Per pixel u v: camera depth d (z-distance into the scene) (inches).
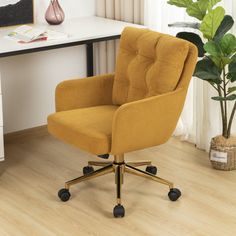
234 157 201.5
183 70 181.6
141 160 206.2
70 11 230.4
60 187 195.2
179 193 187.0
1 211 184.1
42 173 202.7
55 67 229.1
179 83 182.1
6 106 222.5
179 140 221.5
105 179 198.2
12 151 216.8
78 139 180.1
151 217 180.9
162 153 213.3
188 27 201.6
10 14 216.8
